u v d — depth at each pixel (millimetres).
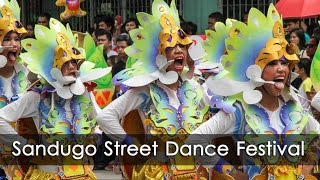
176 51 7047
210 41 8141
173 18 7227
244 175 6273
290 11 10484
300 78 8594
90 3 14258
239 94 6129
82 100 7277
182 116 7070
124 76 7191
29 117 7316
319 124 6363
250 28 6141
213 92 6156
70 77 7141
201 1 13938
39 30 7234
